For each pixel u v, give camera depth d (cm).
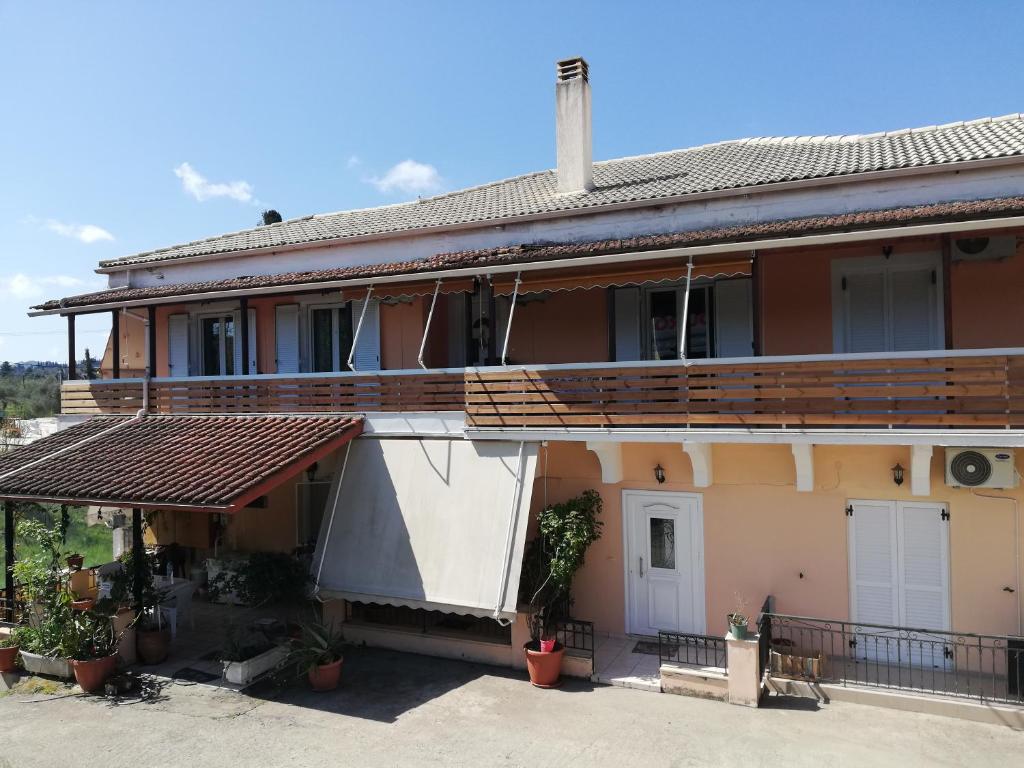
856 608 1148
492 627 1267
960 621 1087
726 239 1091
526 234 1406
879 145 1402
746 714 991
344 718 1006
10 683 1189
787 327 1276
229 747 926
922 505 1109
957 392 959
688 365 1105
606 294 1430
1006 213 935
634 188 1447
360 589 1240
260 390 1498
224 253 1694
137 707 1062
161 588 1481
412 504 1277
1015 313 1131
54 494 1249
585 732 946
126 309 1653
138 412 1628
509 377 1234
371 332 1605
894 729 934
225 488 1138
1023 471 1042
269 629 1332
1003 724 938
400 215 1791
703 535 1239
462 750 905
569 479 1334
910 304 1197
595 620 1313
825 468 1157
